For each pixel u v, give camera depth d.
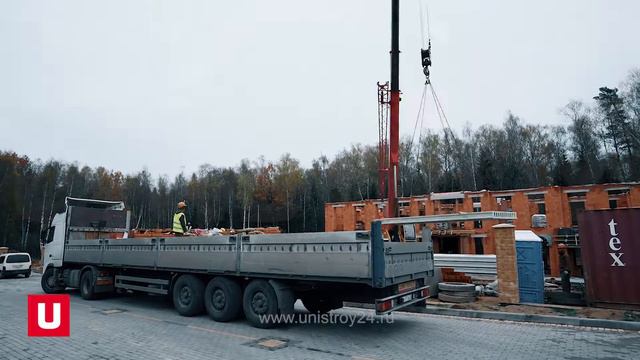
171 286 10.29
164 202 77.62
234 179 79.19
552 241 24.44
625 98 50.62
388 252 7.05
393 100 13.83
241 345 6.95
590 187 25.17
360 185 70.12
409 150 68.19
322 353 6.45
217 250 9.07
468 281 12.67
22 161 65.06
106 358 6.21
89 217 14.80
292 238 7.77
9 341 7.30
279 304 7.92
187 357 6.23
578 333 8.06
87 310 10.80
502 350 6.71
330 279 7.18
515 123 67.25
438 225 27.50
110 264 11.88
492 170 60.69
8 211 54.31
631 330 8.34
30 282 21.59
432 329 8.38
